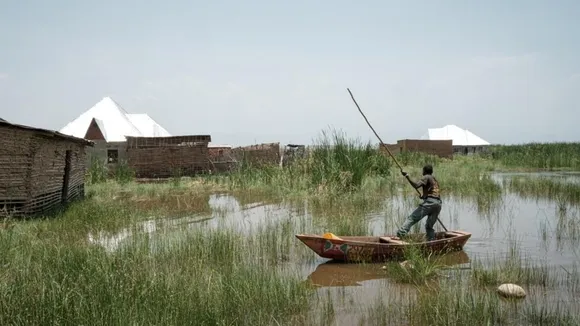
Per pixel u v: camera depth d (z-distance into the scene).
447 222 13.84
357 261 9.62
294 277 7.93
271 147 34.19
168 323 5.84
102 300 6.33
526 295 7.36
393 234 12.03
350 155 21.75
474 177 25.39
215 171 31.59
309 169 22.31
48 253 8.43
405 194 19.62
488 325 6.07
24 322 5.64
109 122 35.16
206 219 14.96
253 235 11.73
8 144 13.44
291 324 6.36
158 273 7.47
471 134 57.47
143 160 31.08
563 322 6.07
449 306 6.59
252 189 23.56
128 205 17.62
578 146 45.47
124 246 9.26
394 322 6.40
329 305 7.06
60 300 6.09
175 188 24.88
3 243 9.03
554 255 9.91
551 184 20.86
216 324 6.07
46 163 15.49
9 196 13.55
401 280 8.42
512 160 40.62
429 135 57.81
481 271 8.22
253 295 6.92
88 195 22.12
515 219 14.17
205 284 7.28
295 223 13.12
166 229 12.23
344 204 17.00
